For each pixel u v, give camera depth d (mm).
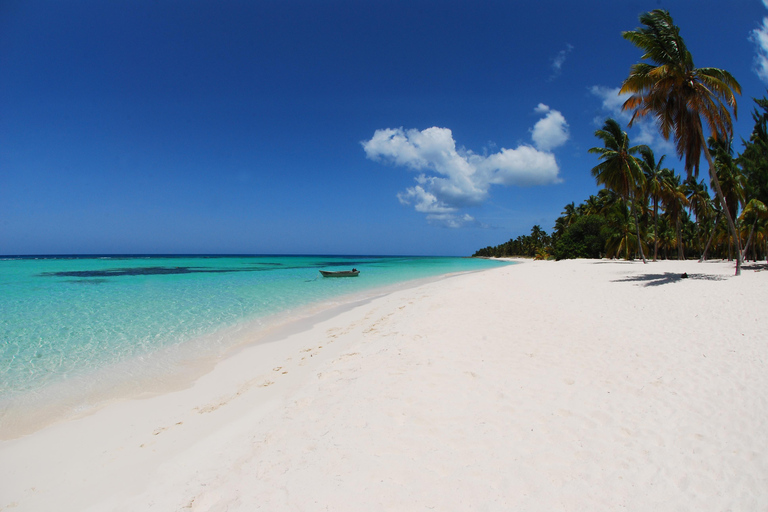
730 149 26547
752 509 3049
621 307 10375
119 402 6184
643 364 5977
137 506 3467
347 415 4727
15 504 3662
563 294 13477
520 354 6707
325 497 3268
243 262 73812
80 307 15203
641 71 16969
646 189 35812
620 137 30750
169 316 13406
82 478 4055
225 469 3863
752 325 7656
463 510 3061
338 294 19828
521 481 3395
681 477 3439
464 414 4590
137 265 53469
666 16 16094
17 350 9180
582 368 5941
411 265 63094
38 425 5422
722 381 5203
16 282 25703
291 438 4324
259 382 6656
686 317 8719
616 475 3469
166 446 4602
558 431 4180
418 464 3654
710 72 16203
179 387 6805
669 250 63312
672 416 4418
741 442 3893
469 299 13453
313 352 8305
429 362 6438
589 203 58562
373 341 8422
